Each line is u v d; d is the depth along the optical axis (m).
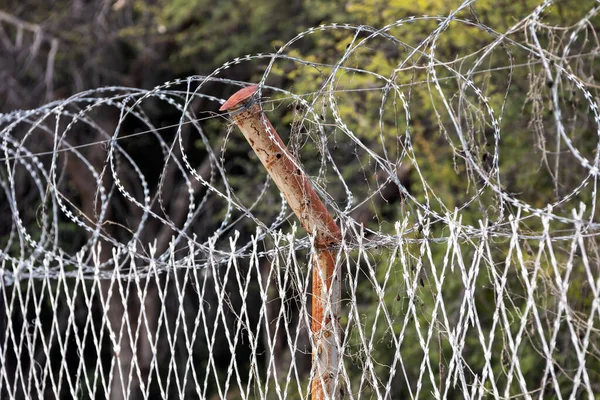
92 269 3.72
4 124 11.84
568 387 5.98
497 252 6.11
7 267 5.94
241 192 11.10
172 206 13.32
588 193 6.79
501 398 2.64
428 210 2.85
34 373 3.85
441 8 7.25
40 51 12.95
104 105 13.09
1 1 13.29
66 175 13.02
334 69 3.09
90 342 12.59
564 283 2.50
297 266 3.06
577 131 6.40
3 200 12.28
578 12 6.85
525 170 6.95
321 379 3.05
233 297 10.15
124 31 12.60
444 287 6.76
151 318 12.30
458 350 2.73
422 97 7.62
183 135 13.28
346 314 7.18
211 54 13.00
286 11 11.82
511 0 7.05
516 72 6.83
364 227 3.04
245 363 10.93
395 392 7.04
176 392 11.85
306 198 3.15
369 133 7.78
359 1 8.45
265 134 3.15
